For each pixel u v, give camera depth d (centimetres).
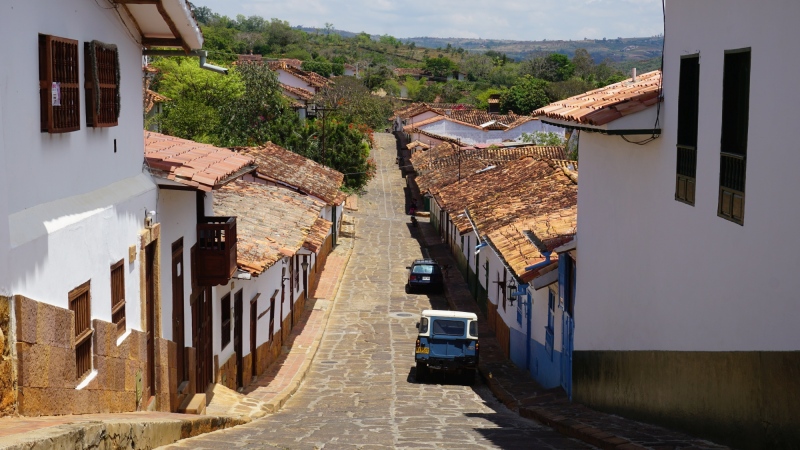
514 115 8112
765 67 774
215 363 1545
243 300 1805
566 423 1155
